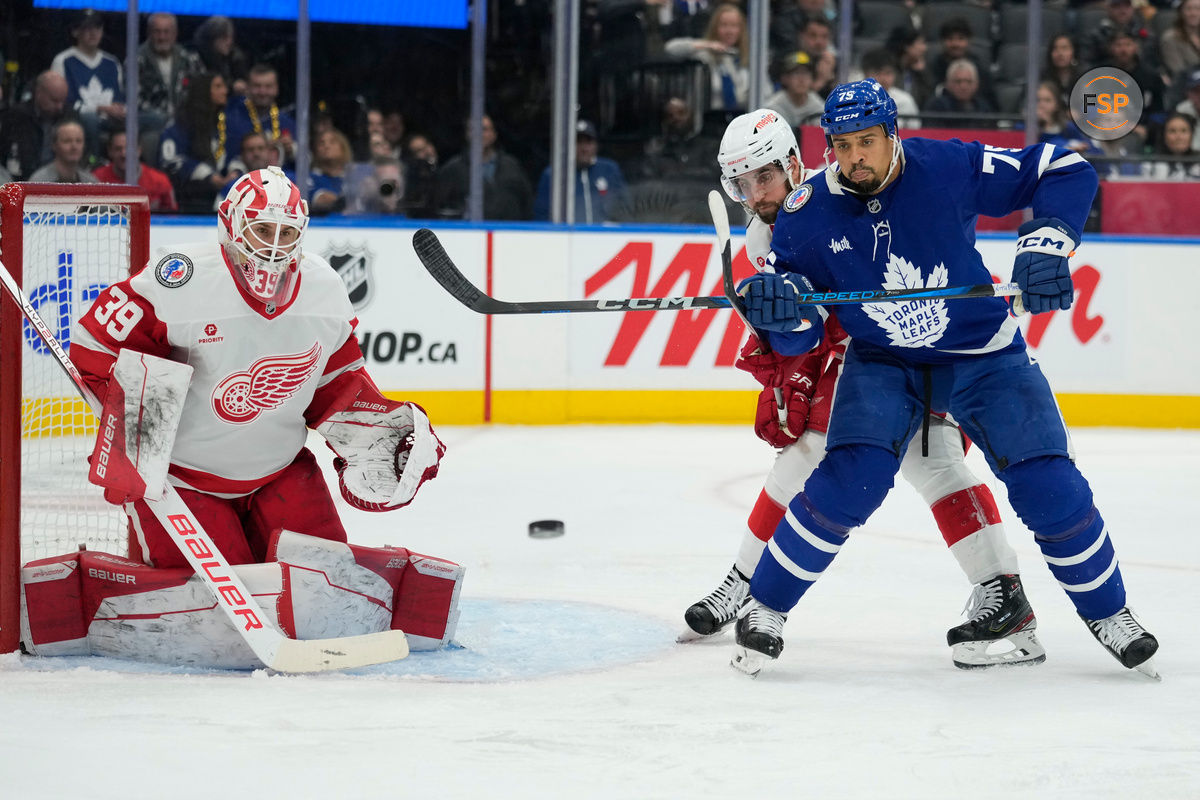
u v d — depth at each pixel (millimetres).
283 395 8906
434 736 7094
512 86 26453
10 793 6156
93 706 7609
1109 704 7914
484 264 24156
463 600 11016
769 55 26547
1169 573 12594
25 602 8734
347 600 8836
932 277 8555
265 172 8414
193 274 8555
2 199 8945
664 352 24859
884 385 8641
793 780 6445
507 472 19234
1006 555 8977
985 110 27469
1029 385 8602
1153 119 27516
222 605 8398
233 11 25141
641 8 26344
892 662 9023
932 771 6586
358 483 9227
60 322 16438
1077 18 27438
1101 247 25328
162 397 8469
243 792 6191
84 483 12914
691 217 26922
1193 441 23734
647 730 7250
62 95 24625
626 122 26625
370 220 23781
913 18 27141
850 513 8422
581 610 10656
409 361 24000
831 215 8570
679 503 16844
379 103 26156
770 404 9461
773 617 8570
